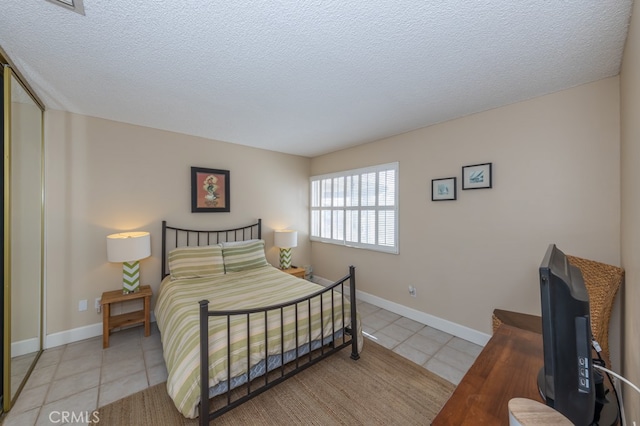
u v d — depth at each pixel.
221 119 2.75
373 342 2.57
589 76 1.85
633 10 1.19
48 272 2.47
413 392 1.85
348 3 1.21
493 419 0.79
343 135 3.29
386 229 3.38
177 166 3.24
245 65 1.73
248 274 3.12
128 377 2.04
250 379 1.75
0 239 1.67
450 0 1.19
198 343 1.61
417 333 2.76
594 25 1.34
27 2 1.19
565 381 0.75
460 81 1.94
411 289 3.11
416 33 1.42
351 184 3.85
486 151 2.47
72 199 2.60
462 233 2.66
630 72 1.32
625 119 1.53
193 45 1.53
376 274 3.53
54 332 2.50
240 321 1.82
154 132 3.07
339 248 4.06
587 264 1.80
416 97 2.21
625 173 1.54
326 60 1.67
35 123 2.26
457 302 2.71
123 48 1.56
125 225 2.90
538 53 1.59
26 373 2.03
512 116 2.31
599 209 1.89
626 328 1.52
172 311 2.10
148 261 3.05
